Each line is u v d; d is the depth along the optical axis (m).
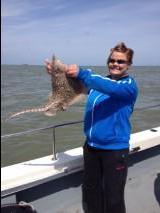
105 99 1.62
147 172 2.24
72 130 7.63
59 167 1.83
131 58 1.62
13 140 6.85
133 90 1.57
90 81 1.51
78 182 1.94
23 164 1.83
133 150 2.07
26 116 9.09
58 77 1.56
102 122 1.63
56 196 1.87
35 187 1.79
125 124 1.64
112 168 1.64
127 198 2.11
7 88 17.48
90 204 1.81
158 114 9.73
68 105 1.61
